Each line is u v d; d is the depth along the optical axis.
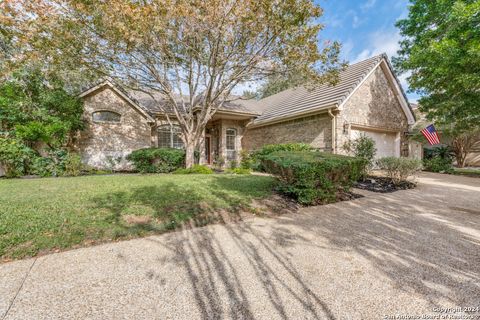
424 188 6.88
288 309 1.81
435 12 9.75
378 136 12.00
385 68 11.95
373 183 7.40
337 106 9.68
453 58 7.95
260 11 6.61
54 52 7.31
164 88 9.15
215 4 6.39
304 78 8.49
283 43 7.42
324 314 1.76
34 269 2.33
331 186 5.06
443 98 10.38
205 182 6.67
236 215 4.09
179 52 8.52
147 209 4.10
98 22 6.91
